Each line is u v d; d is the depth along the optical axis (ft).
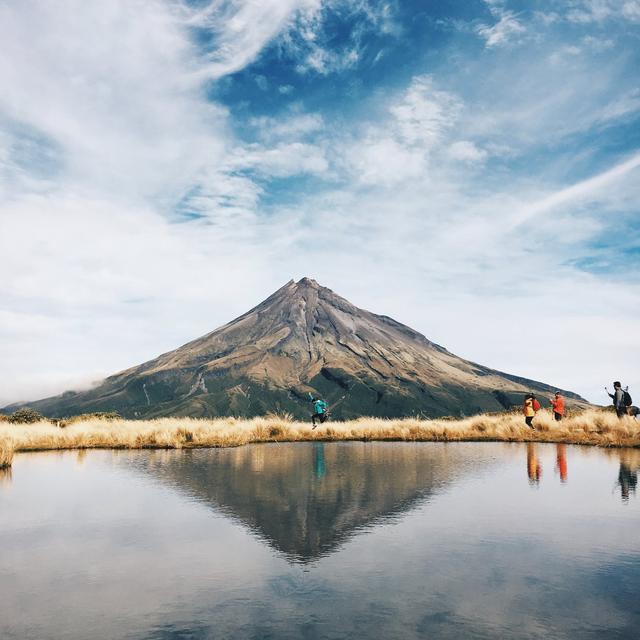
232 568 16.39
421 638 11.55
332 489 30.32
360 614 12.84
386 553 17.63
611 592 14.03
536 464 41.11
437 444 67.77
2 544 19.31
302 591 14.35
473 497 27.12
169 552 18.13
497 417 99.40
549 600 13.57
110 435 75.20
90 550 18.49
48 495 29.53
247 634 11.84
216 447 67.26
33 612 13.23
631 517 22.34
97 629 12.23
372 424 90.53
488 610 12.97
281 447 66.03
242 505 25.91
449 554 17.40
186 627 12.25
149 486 32.48
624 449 53.83
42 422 104.37
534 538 19.17
